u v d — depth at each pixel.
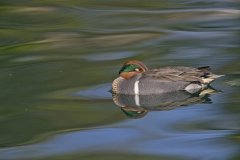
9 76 19.53
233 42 22.38
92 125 15.65
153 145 14.31
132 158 13.59
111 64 20.42
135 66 18.33
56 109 16.77
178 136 14.85
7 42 23.55
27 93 18.00
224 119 15.84
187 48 21.86
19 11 28.00
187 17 26.23
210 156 13.59
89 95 17.86
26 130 15.37
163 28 24.72
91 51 21.94
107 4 29.09
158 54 21.31
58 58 21.30
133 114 16.44
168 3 28.92
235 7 27.56
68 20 26.48
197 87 18.09
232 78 18.72
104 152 13.95
